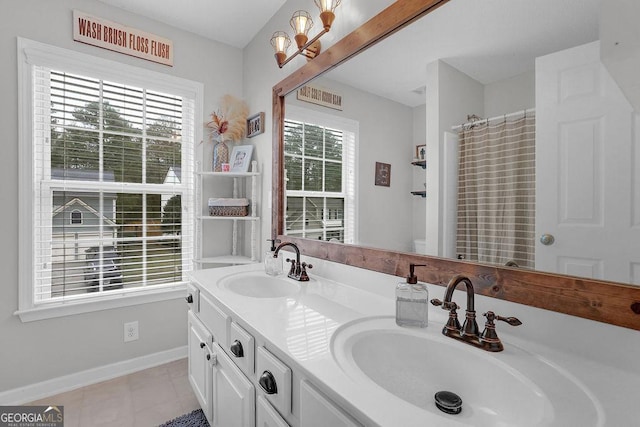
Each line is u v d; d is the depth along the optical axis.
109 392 1.87
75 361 1.91
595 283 0.72
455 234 1.03
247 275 1.65
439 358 0.83
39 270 1.82
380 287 1.27
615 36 0.69
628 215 0.68
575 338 0.76
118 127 2.05
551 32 0.80
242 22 2.17
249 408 0.98
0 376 1.70
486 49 0.93
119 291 2.07
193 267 2.32
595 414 0.55
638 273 0.67
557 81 0.79
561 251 0.79
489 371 0.74
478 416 0.71
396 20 1.17
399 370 0.86
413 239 1.16
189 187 2.37
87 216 1.96
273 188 1.98
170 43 2.20
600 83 0.71
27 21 1.72
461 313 0.99
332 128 1.53
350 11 1.42
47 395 1.82
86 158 1.95
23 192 1.73
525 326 0.84
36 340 1.79
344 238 1.47
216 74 2.41
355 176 1.41
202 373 1.42
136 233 2.14
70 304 1.87
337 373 0.68
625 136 0.68
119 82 2.04
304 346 0.80
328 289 1.37
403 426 0.52
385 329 0.92
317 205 1.63
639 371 0.67
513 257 0.88
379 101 1.28
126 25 2.04
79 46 1.88
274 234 1.96
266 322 0.97
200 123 2.34
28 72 1.73
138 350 2.13
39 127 1.81
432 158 1.09
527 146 0.85
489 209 0.94
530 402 0.63
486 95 0.93
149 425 1.59
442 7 1.05
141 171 2.15
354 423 0.59
